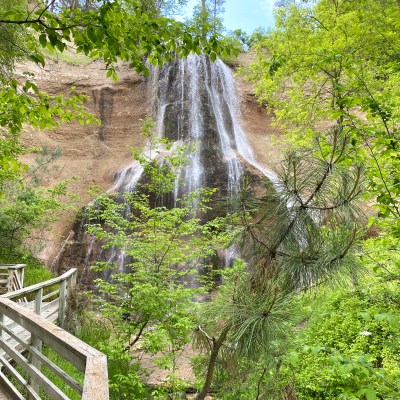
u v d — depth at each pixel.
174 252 7.14
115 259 16.27
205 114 21.72
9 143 8.62
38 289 6.18
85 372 2.04
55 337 2.73
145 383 6.12
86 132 21.95
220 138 21.72
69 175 19.69
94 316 9.38
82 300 8.72
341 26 9.72
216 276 12.52
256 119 24.45
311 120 12.17
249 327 2.37
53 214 14.76
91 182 19.75
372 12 9.26
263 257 2.57
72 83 22.88
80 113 5.40
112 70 4.11
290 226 2.42
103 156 21.38
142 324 6.74
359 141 3.30
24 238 13.52
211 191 7.94
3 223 12.07
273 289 2.32
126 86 23.73
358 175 2.28
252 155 22.44
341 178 2.33
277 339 2.54
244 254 2.71
